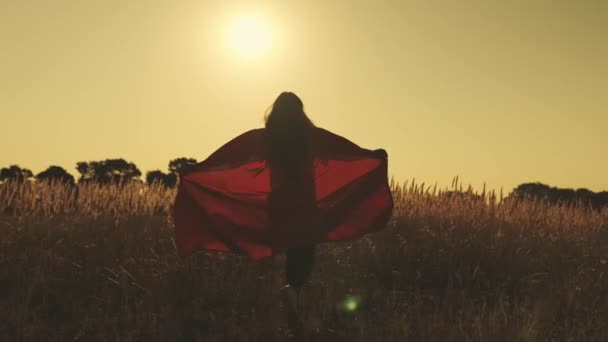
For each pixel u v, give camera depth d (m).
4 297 7.39
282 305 6.96
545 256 9.02
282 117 6.91
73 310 7.02
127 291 7.42
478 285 7.71
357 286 7.74
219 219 7.57
